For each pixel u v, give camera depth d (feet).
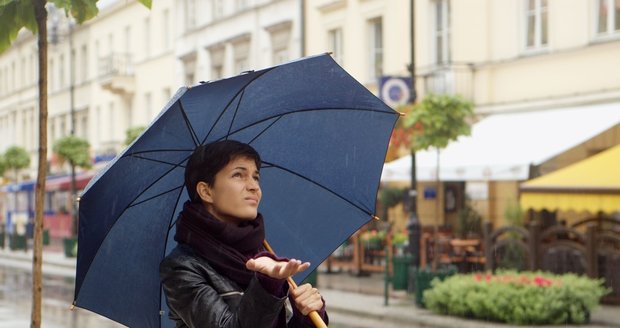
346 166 10.87
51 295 66.18
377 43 92.99
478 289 46.21
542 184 51.42
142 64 148.77
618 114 64.34
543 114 71.26
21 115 209.97
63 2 14.73
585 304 44.34
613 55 66.18
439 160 67.77
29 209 159.94
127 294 10.43
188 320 8.78
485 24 77.66
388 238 68.44
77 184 133.39
